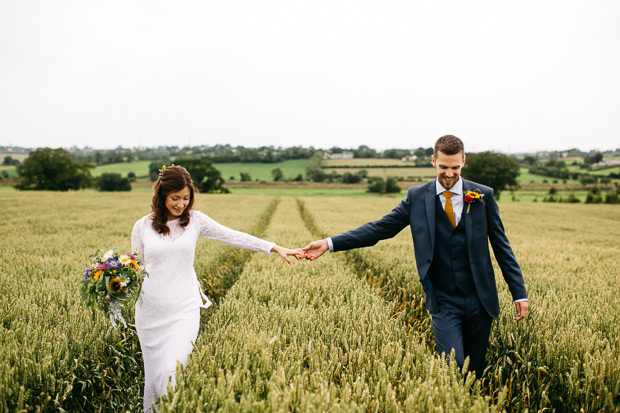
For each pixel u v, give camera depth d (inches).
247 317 139.3
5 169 4047.7
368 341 123.3
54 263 271.0
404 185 3009.4
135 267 105.6
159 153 5787.4
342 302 171.6
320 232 608.1
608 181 3152.1
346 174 3309.5
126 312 151.9
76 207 1047.0
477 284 113.8
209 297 241.6
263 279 212.8
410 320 171.6
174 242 111.3
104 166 4301.2
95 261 110.3
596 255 411.2
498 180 2396.7
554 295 194.2
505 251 117.4
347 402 79.8
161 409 75.4
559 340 127.6
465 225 115.0
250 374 93.2
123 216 797.9
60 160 2701.8
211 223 123.0
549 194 2603.3
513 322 150.1
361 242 131.5
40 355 110.0
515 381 126.7
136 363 134.5
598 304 180.4
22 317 142.7
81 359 116.0
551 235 706.2
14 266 253.3
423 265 117.9
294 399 80.8
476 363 119.1
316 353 107.7
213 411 75.5
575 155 5059.1
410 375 97.7
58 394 101.7
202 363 94.7
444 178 114.0
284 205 1424.7
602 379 102.7
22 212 889.5
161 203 111.0
